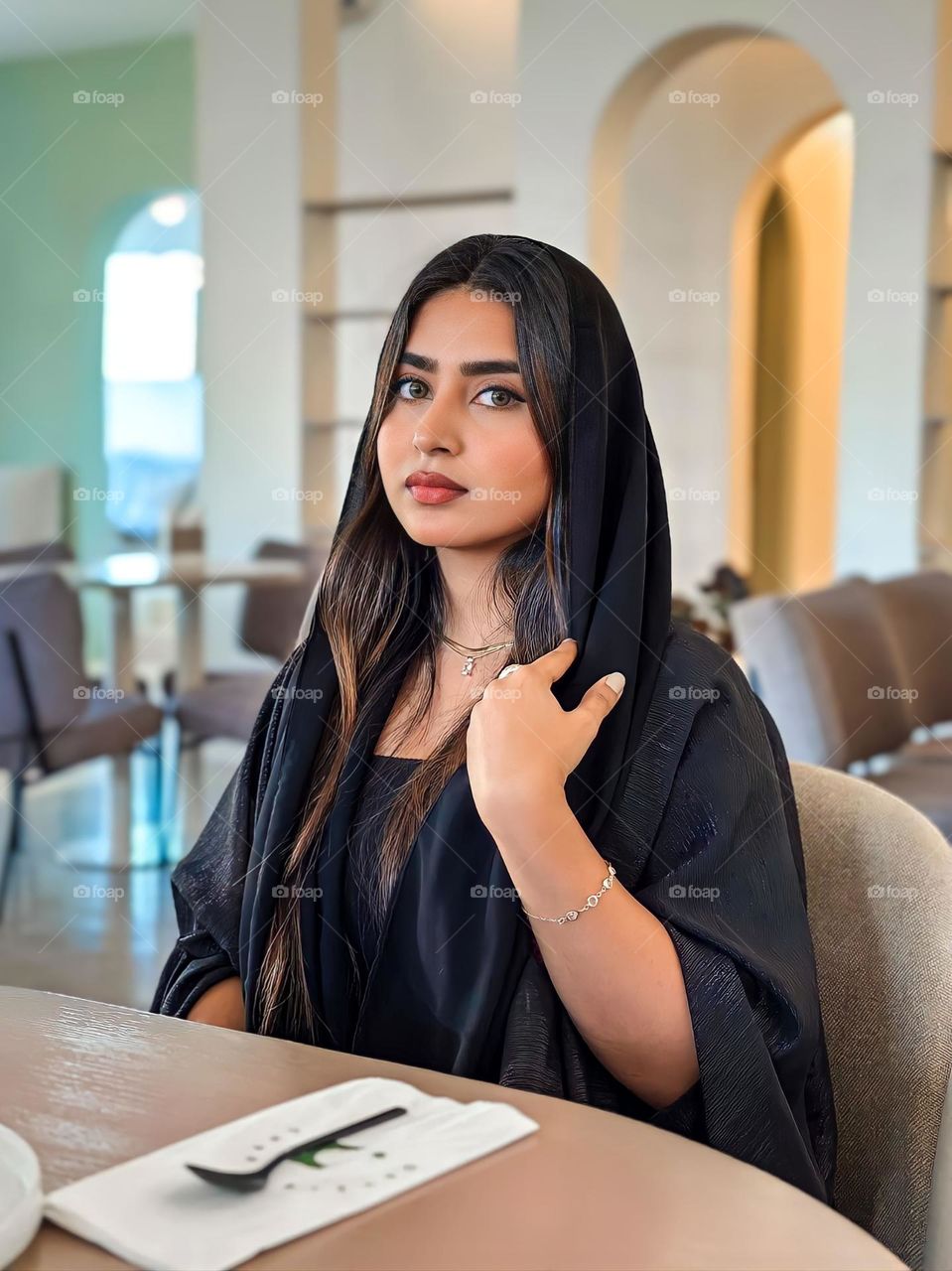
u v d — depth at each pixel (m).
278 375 5.50
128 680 4.16
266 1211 0.67
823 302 7.40
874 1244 0.66
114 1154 0.73
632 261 5.96
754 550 7.55
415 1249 0.64
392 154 5.98
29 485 6.76
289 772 1.19
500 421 1.10
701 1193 0.71
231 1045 0.89
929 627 3.09
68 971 2.87
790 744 2.63
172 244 7.24
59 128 7.35
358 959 1.13
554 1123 0.78
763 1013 0.98
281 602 4.31
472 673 1.16
